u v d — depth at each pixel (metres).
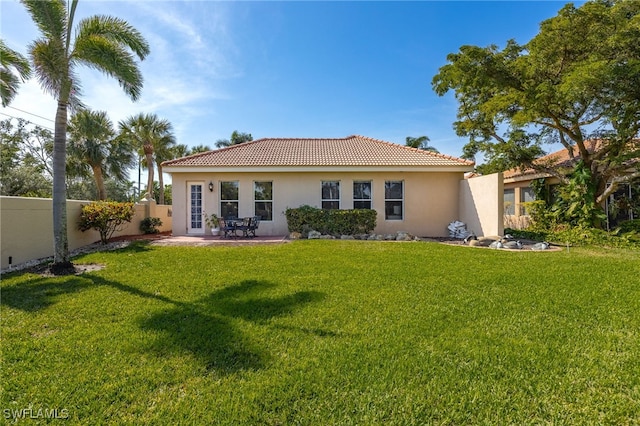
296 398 2.64
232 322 4.20
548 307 4.66
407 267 7.26
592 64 9.47
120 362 3.20
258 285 5.94
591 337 3.68
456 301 4.98
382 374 2.97
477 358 3.24
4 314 4.55
